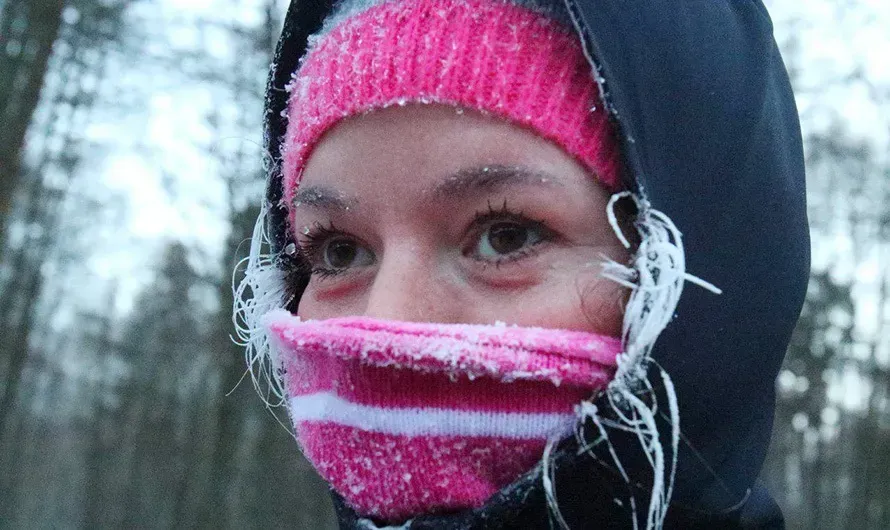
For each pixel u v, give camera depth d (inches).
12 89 86.7
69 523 412.8
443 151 16.3
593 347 15.8
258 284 21.5
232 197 90.9
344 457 16.5
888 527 205.6
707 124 16.7
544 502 15.8
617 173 16.3
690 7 17.3
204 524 123.9
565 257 16.2
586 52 16.0
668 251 15.6
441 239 16.6
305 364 17.4
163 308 217.9
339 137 17.3
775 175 17.5
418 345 15.7
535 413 15.9
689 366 16.1
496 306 16.3
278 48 20.6
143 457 258.8
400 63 16.5
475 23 16.5
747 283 16.9
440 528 15.9
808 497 245.9
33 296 165.5
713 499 16.6
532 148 16.2
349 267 18.2
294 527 160.4
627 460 15.9
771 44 18.6
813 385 203.9
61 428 409.7
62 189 177.8
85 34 98.0
